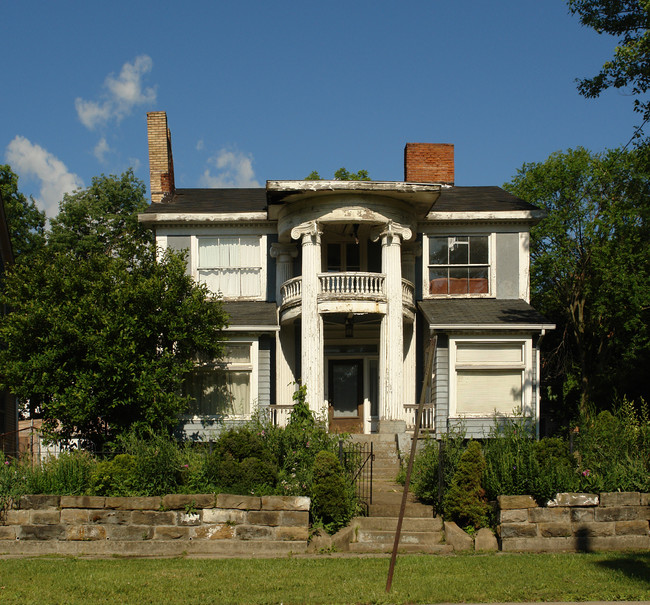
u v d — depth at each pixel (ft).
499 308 78.48
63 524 46.26
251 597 35.35
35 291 63.77
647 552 45.37
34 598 35.01
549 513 46.50
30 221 136.98
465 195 90.38
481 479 49.08
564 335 101.55
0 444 85.66
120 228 147.64
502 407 73.77
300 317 75.66
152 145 92.48
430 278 82.23
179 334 63.16
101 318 60.80
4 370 61.72
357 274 74.08
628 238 86.84
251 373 74.23
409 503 51.31
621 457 51.26
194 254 81.97
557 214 102.06
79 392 59.62
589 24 66.74
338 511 47.75
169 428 67.05
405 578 38.73
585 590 36.27
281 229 78.23
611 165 95.66
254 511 46.52
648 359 91.91
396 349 73.72
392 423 72.38
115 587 36.83
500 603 34.78
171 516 46.39
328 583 37.78
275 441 53.52
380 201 74.49
